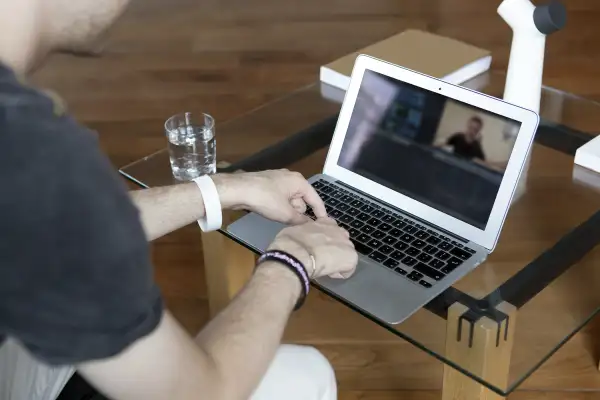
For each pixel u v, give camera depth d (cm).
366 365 166
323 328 175
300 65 297
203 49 312
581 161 141
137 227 62
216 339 82
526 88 147
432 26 324
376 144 130
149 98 275
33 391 96
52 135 58
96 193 59
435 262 113
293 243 99
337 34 321
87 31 72
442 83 123
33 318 59
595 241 122
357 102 133
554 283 112
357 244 117
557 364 162
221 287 155
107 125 258
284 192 117
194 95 277
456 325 102
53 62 299
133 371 67
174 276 195
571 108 160
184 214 112
